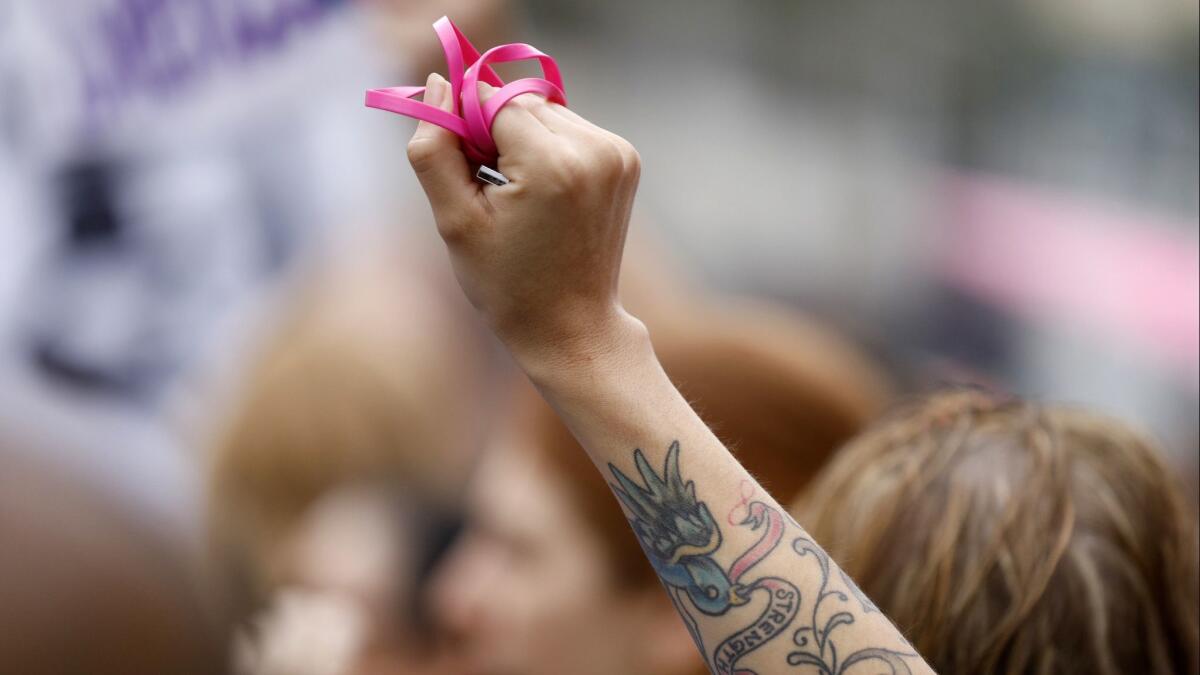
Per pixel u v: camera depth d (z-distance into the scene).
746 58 20.52
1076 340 17.84
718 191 19.58
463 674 5.69
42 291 8.59
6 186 8.62
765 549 2.97
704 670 5.12
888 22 20.19
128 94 8.76
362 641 6.37
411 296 7.77
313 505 6.54
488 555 5.50
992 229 19.06
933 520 3.84
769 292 18.58
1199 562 4.03
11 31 8.66
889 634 2.95
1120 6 19.42
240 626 6.36
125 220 8.73
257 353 7.39
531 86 3.00
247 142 8.83
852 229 19.47
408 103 2.95
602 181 2.89
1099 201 18.91
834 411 5.07
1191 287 17.55
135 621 2.53
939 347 18.55
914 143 19.95
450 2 7.80
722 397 4.91
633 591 5.15
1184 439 16.39
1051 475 3.85
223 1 8.72
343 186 8.80
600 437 2.99
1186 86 19.20
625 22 20.42
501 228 2.90
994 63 19.91
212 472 6.61
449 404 7.17
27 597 2.39
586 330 2.98
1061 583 3.69
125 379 8.51
